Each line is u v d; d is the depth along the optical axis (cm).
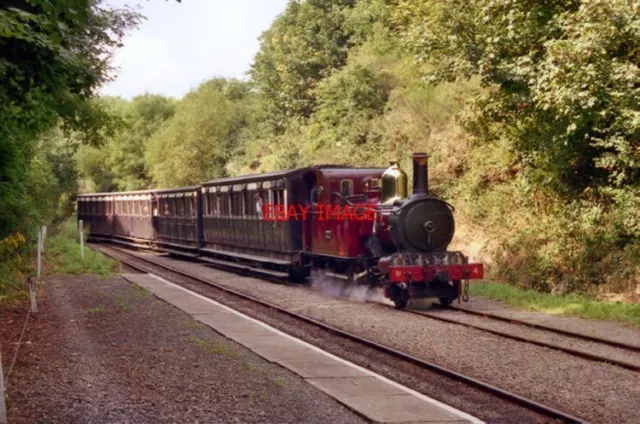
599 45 1373
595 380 887
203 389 816
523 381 892
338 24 4178
